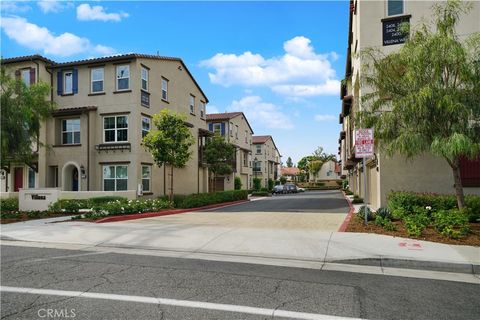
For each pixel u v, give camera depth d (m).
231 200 26.27
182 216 15.61
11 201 17.84
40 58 22.28
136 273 6.61
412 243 8.48
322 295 5.34
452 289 5.66
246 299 5.16
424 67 9.71
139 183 21.27
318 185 75.56
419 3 14.24
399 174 14.05
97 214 13.98
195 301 5.08
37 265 7.25
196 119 30.16
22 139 15.96
